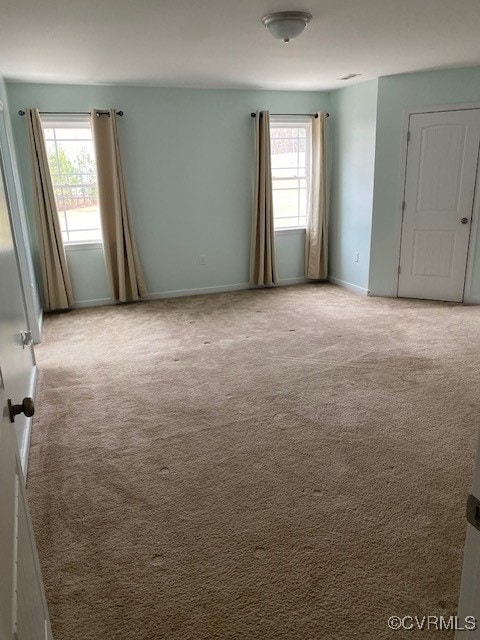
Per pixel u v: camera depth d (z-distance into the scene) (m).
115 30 3.06
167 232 5.53
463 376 3.29
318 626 1.52
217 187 5.59
